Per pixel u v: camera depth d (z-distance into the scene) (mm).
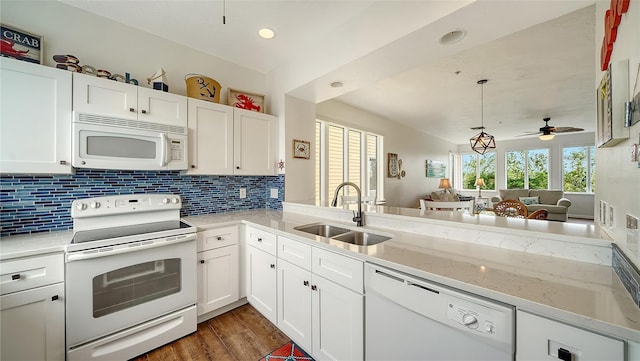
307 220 2213
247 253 2256
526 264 1076
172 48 2336
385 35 1761
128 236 1628
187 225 2012
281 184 2832
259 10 1925
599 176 1230
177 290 1856
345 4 1855
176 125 2057
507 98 3953
